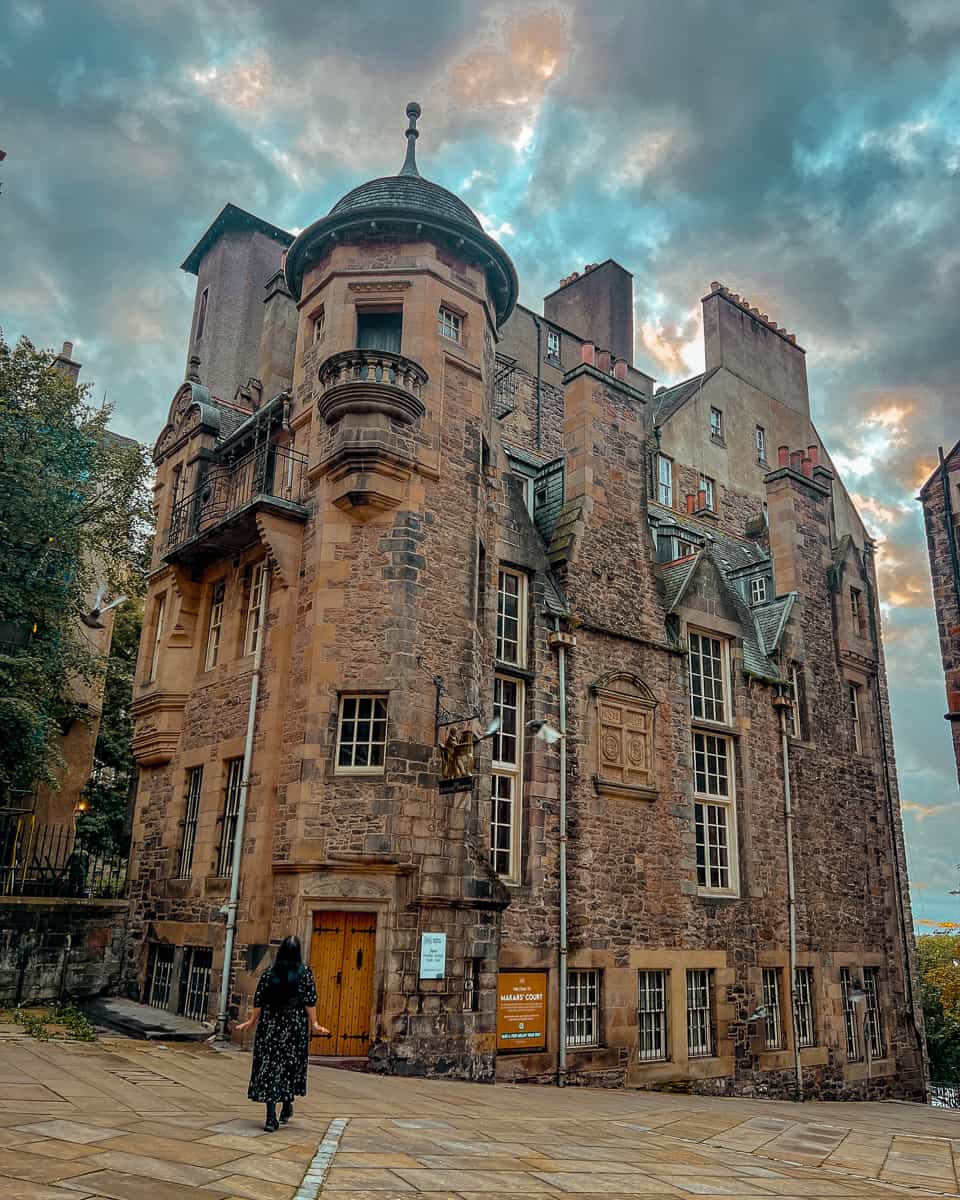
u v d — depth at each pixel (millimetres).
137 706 19391
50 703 20672
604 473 18453
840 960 20000
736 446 29797
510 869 15117
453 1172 6527
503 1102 10875
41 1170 5469
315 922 13062
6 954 15430
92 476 20812
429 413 15273
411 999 12531
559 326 27891
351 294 16109
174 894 16531
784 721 20250
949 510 19453
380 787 13250
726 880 18484
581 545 17484
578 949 15336
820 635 22234
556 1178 6719
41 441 19359
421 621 14203
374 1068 12133
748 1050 17500
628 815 16750
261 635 15359
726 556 24750
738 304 31750
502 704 15773
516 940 14586
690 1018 16828
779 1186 7488
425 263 15953
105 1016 14930
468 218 17016
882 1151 10242
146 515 21297
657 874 16891
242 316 27141
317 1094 9625
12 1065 9766
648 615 18281
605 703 16922
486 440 16578
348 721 13891
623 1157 7992
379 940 12695
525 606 16609
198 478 20062
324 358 15875
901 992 21422
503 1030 14141
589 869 15891
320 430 15461
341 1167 6312
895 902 22000
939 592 19312
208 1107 8281
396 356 14836
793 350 33562
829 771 21219
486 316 16766
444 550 14852
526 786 15484
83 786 24562
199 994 15133
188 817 17297
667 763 17672
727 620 19703
